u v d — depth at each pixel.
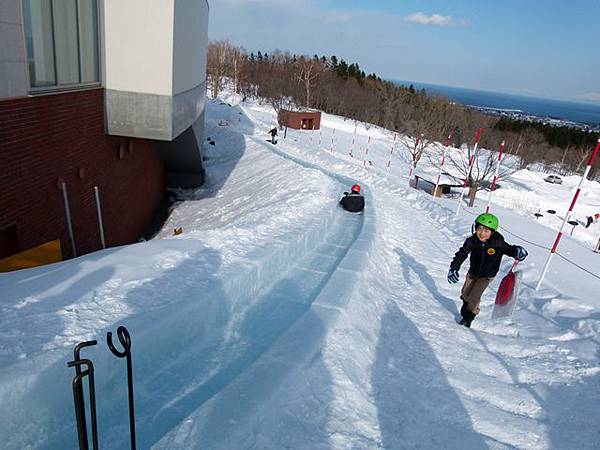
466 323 5.52
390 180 20.64
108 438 2.92
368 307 5.52
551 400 3.87
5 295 3.73
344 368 3.89
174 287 4.47
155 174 16.72
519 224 15.32
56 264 4.76
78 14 8.45
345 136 47.16
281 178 16.28
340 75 85.31
